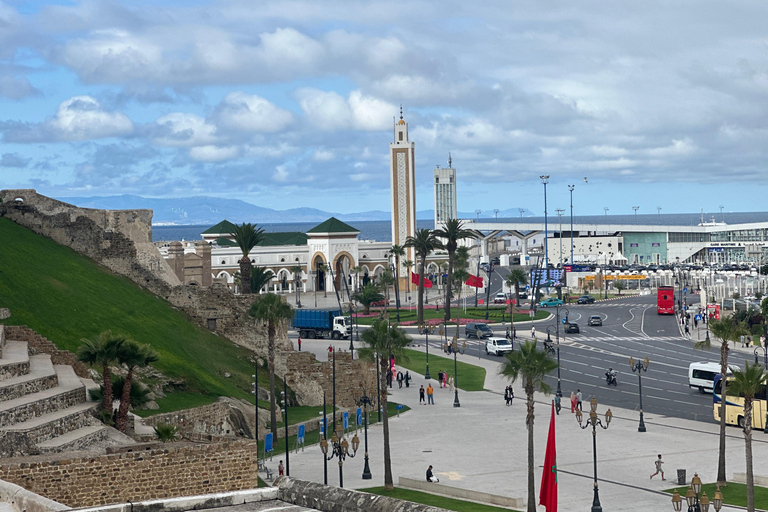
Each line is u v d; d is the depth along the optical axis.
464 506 62.66
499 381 121.75
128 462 41.69
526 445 83.44
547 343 141.50
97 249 103.31
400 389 117.00
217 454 43.84
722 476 67.56
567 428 91.38
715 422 92.81
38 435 52.22
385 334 71.81
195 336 98.06
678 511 58.84
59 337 79.56
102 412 63.31
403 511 16.45
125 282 101.44
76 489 40.56
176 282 110.62
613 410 100.38
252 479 44.59
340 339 159.25
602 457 78.12
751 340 155.50
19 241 96.12
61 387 62.59
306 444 85.25
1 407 53.28
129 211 105.69
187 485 43.09
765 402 87.75
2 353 64.75
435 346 156.88
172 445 44.62
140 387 68.25
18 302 81.69
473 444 84.25
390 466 69.62
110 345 63.72
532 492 59.97
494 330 173.88
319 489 17.98
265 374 99.56
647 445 82.81
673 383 117.06
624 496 65.12
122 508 18.16
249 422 84.50
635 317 196.38
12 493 25.95
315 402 100.94
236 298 105.19
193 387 84.00
